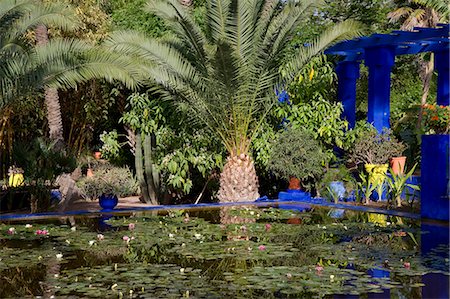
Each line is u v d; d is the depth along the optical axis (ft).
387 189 32.60
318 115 37.60
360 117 54.60
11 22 30.50
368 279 15.90
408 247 20.53
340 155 38.93
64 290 14.76
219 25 33.04
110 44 34.35
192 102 34.47
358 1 53.67
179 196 42.29
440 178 26.32
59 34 43.42
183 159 37.37
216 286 15.20
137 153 40.09
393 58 36.24
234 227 25.13
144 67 33.73
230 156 35.53
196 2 45.11
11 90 30.40
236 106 34.06
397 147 34.55
